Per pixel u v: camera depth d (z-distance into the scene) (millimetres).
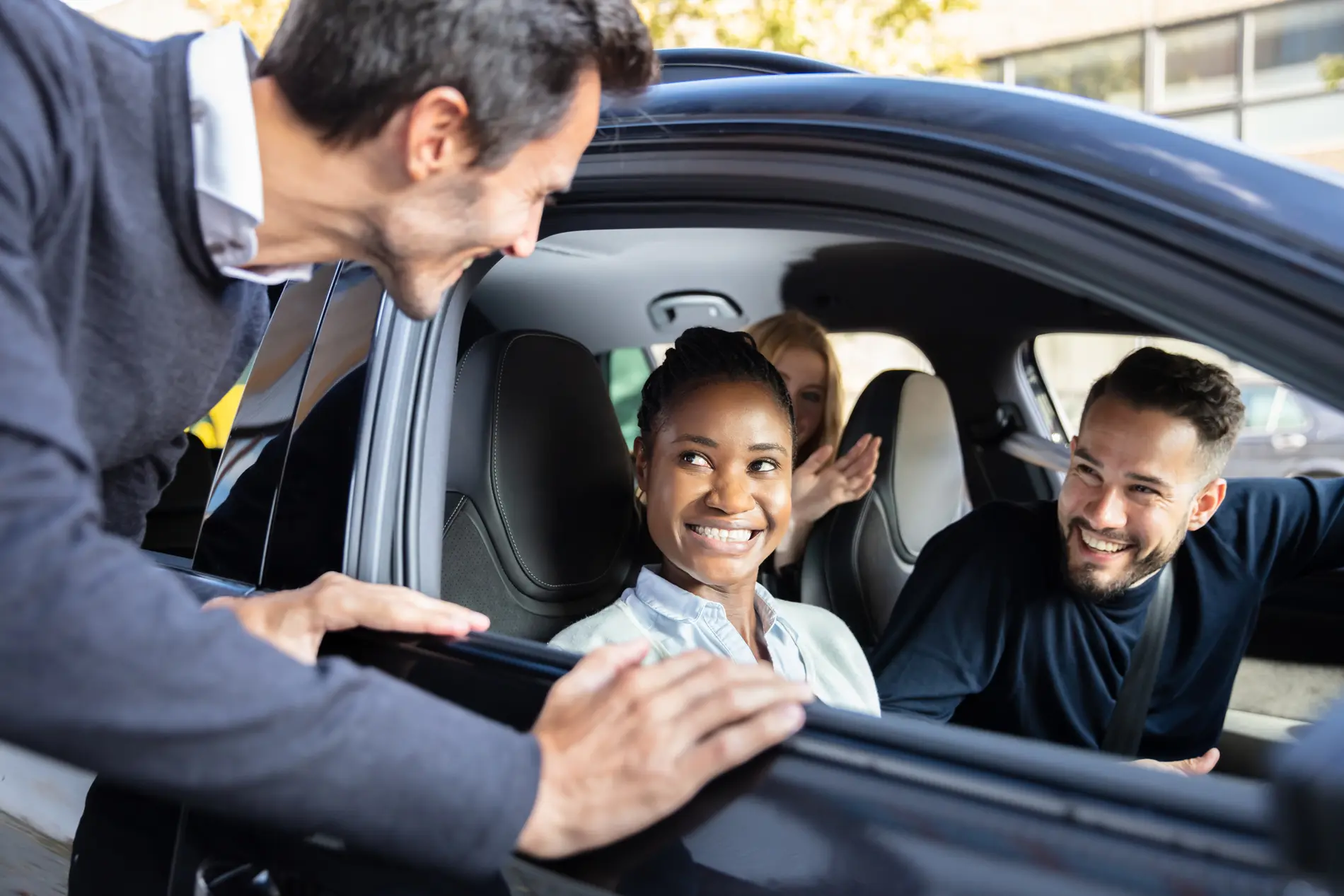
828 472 2105
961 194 855
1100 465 1477
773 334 2277
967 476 2662
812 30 7203
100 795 1055
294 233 881
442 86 790
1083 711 1601
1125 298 783
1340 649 1935
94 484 681
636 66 878
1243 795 677
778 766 789
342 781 668
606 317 2268
